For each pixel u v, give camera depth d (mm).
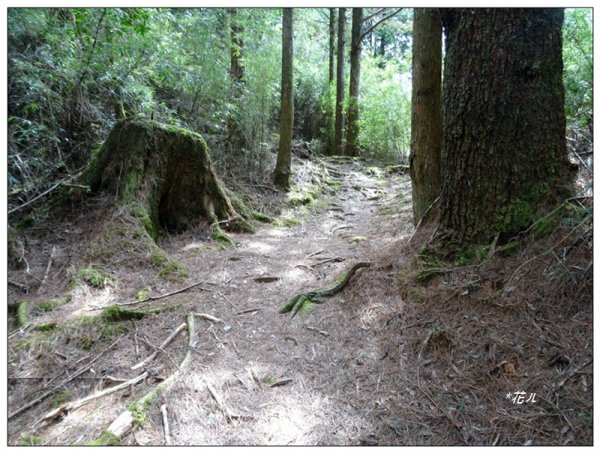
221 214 5750
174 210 5332
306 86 14062
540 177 3088
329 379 2561
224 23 8320
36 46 4953
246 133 8352
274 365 2707
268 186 7883
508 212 3129
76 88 5320
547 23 3000
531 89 3031
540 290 2691
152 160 4941
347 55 15414
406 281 3348
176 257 4590
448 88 3328
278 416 2260
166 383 2418
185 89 7328
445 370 2508
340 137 12875
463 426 2109
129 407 2211
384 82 13539
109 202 4543
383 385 2471
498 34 3016
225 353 2822
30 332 2820
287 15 7770
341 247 5129
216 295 3725
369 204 8352
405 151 12258
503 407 2170
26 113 4539
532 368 2326
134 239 4191
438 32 4324
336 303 3475
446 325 2789
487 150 3162
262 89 8531
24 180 4328
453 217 3406
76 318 2982
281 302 3645
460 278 3098
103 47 5523
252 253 4973
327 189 8945
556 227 2926
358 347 2857
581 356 2271
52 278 3562
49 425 2162
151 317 3197
